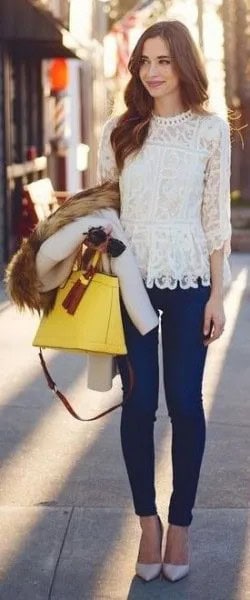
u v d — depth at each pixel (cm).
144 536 424
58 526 473
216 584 418
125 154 419
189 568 430
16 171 1329
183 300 417
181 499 424
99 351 407
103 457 571
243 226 1594
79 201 419
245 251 1488
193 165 414
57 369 764
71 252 411
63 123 1859
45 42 1259
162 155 415
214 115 419
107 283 409
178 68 414
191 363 420
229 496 512
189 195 416
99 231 405
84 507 496
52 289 419
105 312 407
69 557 442
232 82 1944
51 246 411
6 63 1253
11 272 423
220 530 468
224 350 830
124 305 417
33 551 448
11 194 1303
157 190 415
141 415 419
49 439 602
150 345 420
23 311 435
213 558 440
